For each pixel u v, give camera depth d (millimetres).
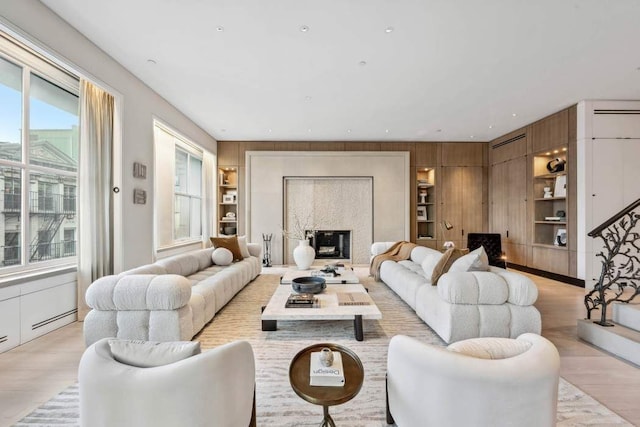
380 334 2926
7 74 2854
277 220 7129
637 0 2502
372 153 7156
